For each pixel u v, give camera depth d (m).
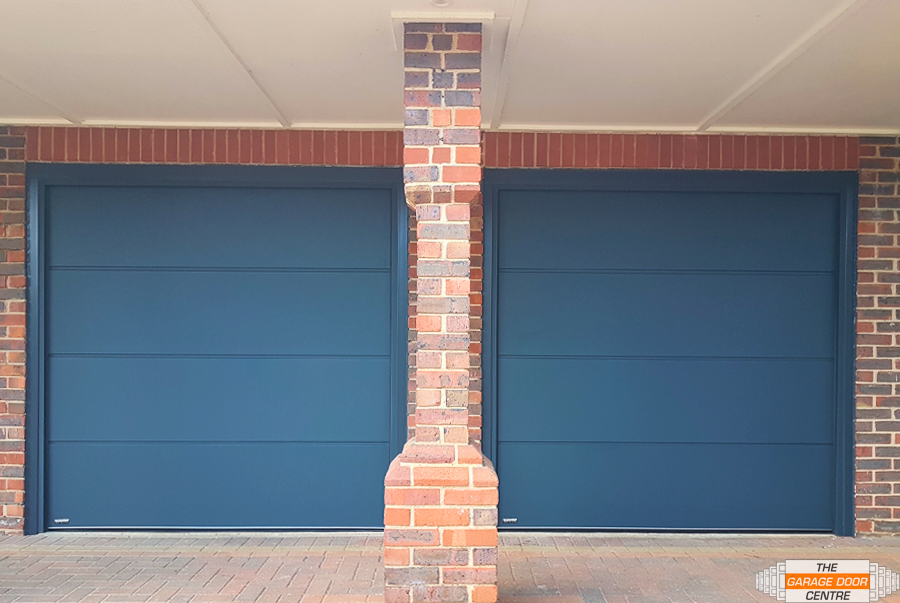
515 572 4.72
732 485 5.64
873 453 5.55
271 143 5.52
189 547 5.21
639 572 4.73
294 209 5.62
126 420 5.58
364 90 4.70
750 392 5.66
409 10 3.54
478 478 3.68
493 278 5.54
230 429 5.59
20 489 5.47
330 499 5.61
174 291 5.61
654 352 5.65
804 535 5.61
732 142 5.57
